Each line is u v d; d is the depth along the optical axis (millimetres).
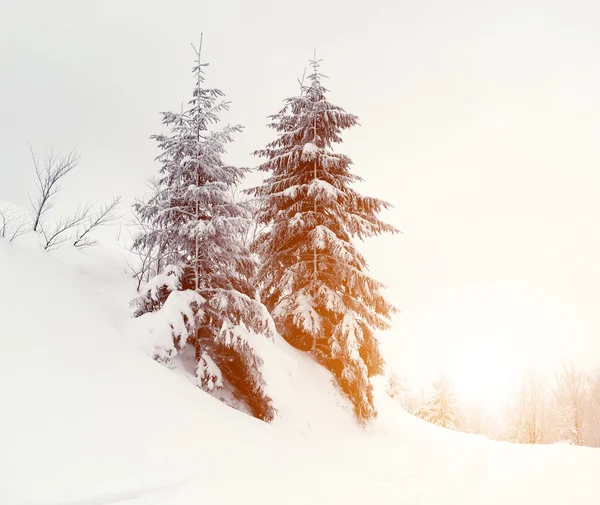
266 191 16391
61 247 14242
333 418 13055
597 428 31359
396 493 6277
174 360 10266
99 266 14492
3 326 6266
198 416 7508
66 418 5398
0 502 3879
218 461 6172
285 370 11797
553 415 32688
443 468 8672
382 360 15711
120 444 5523
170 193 11570
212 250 11039
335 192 14836
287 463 7027
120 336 8750
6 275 7574
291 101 16734
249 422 8914
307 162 16359
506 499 6371
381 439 12531
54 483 4359
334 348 14148
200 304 10359
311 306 14836
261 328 11195
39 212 13211
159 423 6523
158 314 9695
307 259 16047
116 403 6344
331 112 16094
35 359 6070
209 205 11445
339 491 5996
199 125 11602
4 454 4367
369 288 15203
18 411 5008
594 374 33219
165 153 11672
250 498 5164
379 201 15898
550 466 9195
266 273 16188
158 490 4895
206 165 11070
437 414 35906
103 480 4715
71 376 6258
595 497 6574
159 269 14102
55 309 7645
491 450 12070
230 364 11523
